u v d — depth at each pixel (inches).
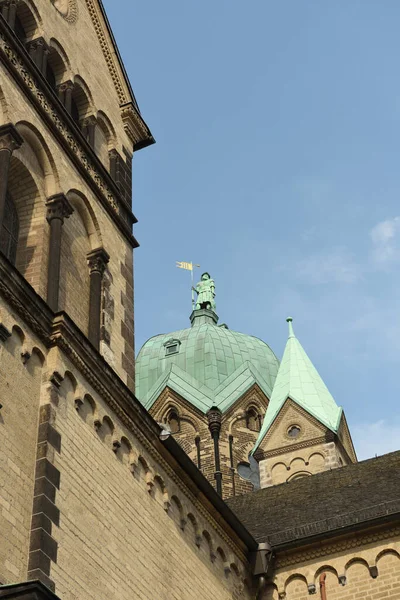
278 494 1769.2
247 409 3053.6
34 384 1058.7
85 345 1143.6
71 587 974.4
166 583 1175.6
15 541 931.3
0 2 1425.9
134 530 1142.3
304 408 2568.9
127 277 1502.2
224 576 1350.9
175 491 1275.8
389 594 1368.1
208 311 3572.8
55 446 1034.7
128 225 1566.2
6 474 955.3
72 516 1020.5
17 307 1061.8
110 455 1144.8
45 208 1321.4
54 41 1545.3
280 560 1461.6
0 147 1227.9
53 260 1270.9
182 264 3858.3
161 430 1257.4
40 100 1369.3
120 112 1736.0
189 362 3179.1
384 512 1425.9
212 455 2896.2
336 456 2485.2
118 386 1189.1
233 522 1380.4
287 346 2842.0
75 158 1427.2
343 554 1427.2
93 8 1732.3
